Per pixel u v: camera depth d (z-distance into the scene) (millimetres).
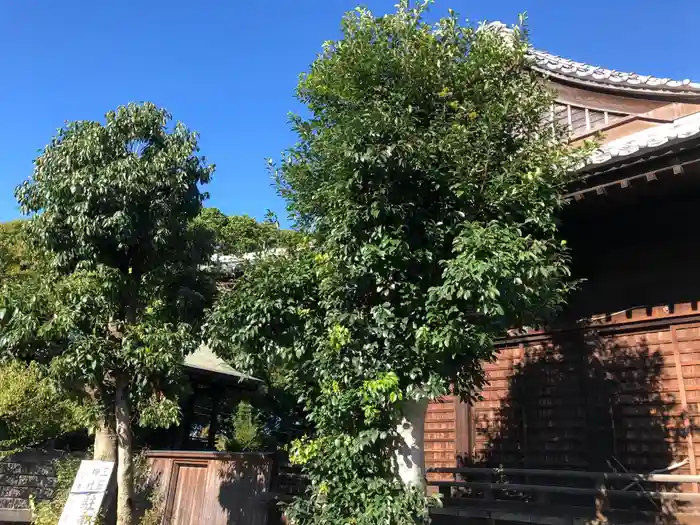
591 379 7922
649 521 6402
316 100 5574
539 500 7926
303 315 5137
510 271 4098
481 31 5516
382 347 4879
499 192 4742
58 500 8672
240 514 8969
